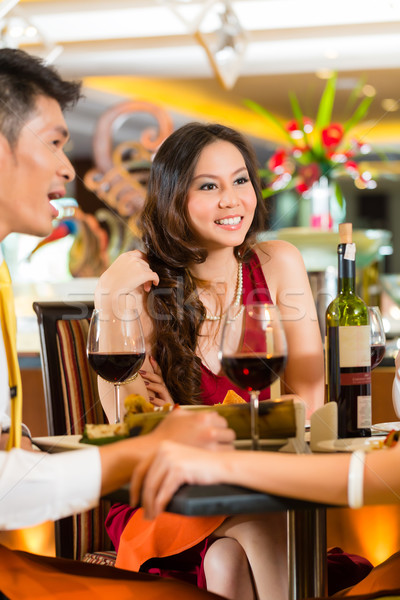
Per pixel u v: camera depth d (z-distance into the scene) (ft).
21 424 4.09
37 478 3.19
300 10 18.03
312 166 11.37
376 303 10.06
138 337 4.34
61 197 4.01
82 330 5.67
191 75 22.71
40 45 15.62
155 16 18.44
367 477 3.01
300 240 9.15
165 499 3.02
